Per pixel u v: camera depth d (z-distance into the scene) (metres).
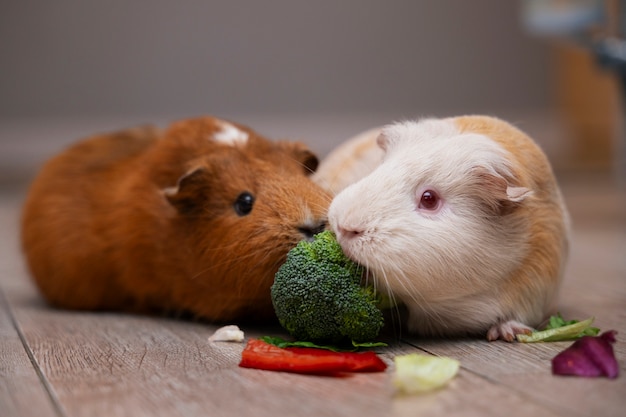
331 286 0.67
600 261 1.01
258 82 2.38
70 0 2.22
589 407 0.58
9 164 2.21
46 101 2.24
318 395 0.60
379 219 0.67
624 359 0.66
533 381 0.62
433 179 0.69
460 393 0.60
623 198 1.74
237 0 2.34
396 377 0.61
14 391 0.62
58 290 0.84
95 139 0.89
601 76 2.51
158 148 0.82
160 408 0.59
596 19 1.19
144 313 0.83
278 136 2.40
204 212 0.76
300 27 2.39
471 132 0.72
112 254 0.82
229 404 0.59
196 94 2.35
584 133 2.58
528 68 2.52
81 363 0.67
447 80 2.48
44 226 0.84
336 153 0.88
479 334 0.71
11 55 2.20
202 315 0.78
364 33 2.42
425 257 0.67
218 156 0.77
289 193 0.73
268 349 0.66
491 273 0.69
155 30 2.29
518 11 2.49
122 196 0.81
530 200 0.71
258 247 0.72
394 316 0.73
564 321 0.71
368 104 2.46
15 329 0.77
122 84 2.29
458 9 2.46
